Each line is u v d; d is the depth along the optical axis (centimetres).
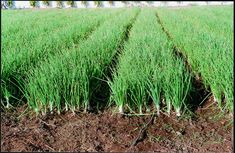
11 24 1375
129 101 521
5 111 528
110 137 455
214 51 637
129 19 1672
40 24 1420
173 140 452
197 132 470
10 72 579
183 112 508
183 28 1148
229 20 1494
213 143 443
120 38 965
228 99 492
